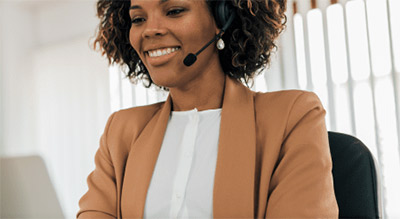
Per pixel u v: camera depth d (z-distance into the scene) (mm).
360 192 921
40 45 4070
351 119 2439
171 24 960
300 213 789
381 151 2326
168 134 1062
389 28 2307
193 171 949
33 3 4051
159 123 1076
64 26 3926
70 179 3758
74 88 3779
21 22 4168
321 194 810
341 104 2479
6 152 3994
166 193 957
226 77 1069
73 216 3715
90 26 3729
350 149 968
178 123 1073
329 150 896
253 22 1094
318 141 870
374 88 2361
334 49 2508
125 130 1144
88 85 3676
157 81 1002
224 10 1027
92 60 3670
